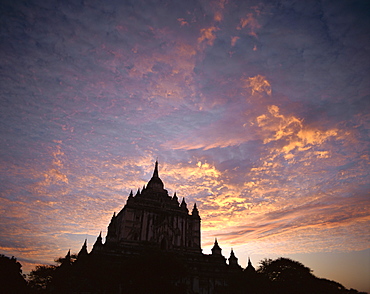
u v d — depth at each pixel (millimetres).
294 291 66125
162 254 67875
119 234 92375
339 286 71938
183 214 98000
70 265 71625
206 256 93812
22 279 80062
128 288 63500
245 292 71812
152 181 106938
